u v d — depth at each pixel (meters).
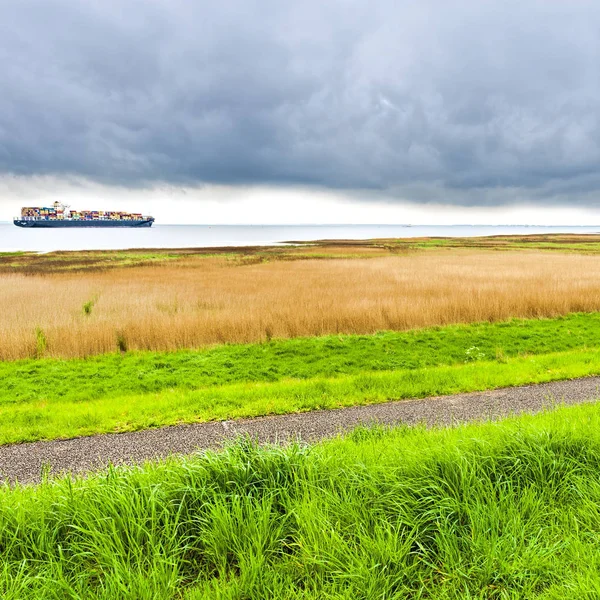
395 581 2.38
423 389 7.49
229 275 30.39
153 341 12.84
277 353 11.80
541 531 2.73
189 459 3.57
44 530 2.66
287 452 3.45
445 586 2.42
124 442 5.57
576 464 3.41
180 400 7.28
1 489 3.58
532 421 4.54
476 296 17.25
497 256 50.34
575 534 2.73
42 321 14.17
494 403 6.76
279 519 2.86
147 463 3.55
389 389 7.54
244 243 112.38
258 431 5.84
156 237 165.50
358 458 3.53
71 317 14.68
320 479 3.23
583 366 8.83
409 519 2.83
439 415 6.26
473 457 3.33
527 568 2.46
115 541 2.61
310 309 15.45
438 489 3.00
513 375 8.28
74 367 10.82
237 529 2.72
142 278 29.12
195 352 12.09
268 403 6.94
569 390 7.38
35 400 8.30
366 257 52.88
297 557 2.59
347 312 14.91
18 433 5.90
